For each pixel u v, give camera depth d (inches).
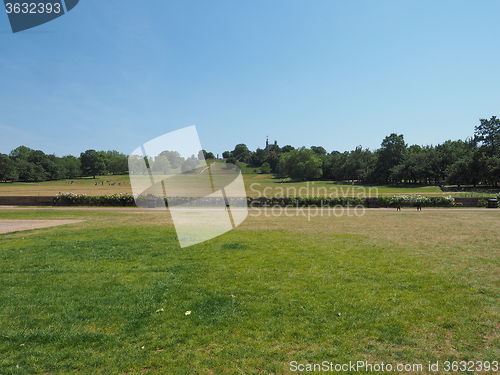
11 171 3572.8
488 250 328.5
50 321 166.9
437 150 2815.0
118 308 183.3
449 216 639.8
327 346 144.0
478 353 137.7
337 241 377.7
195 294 205.2
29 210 772.0
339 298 197.9
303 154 4264.3
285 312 178.2
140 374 123.6
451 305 186.9
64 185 2994.6
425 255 307.6
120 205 900.6
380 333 154.9
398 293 205.9
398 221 562.6
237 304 189.3
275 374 123.3
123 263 278.4
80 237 399.5
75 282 227.1
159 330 157.9
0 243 361.4
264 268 263.4
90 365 129.7
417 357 135.0
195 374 123.8
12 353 137.8
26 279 232.7
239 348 141.8
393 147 3070.9
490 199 854.5
